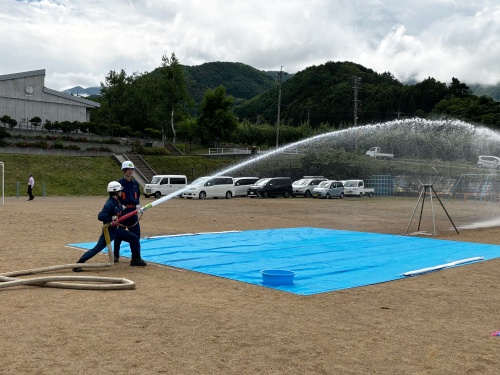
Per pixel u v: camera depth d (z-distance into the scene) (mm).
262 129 81500
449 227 19641
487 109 79500
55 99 59781
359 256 11875
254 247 13094
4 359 4699
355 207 32281
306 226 19469
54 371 4418
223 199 41625
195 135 74750
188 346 5168
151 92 78000
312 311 6781
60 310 6555
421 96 93062
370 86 100438
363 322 6266
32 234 14953
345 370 4590
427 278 9461
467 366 4762
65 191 42719
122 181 10031
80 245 12656
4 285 7699
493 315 6754
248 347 5176
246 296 7648
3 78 55531
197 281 8781
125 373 4406
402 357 4977
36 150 49188
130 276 9125
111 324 5926
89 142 54594
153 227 18188
